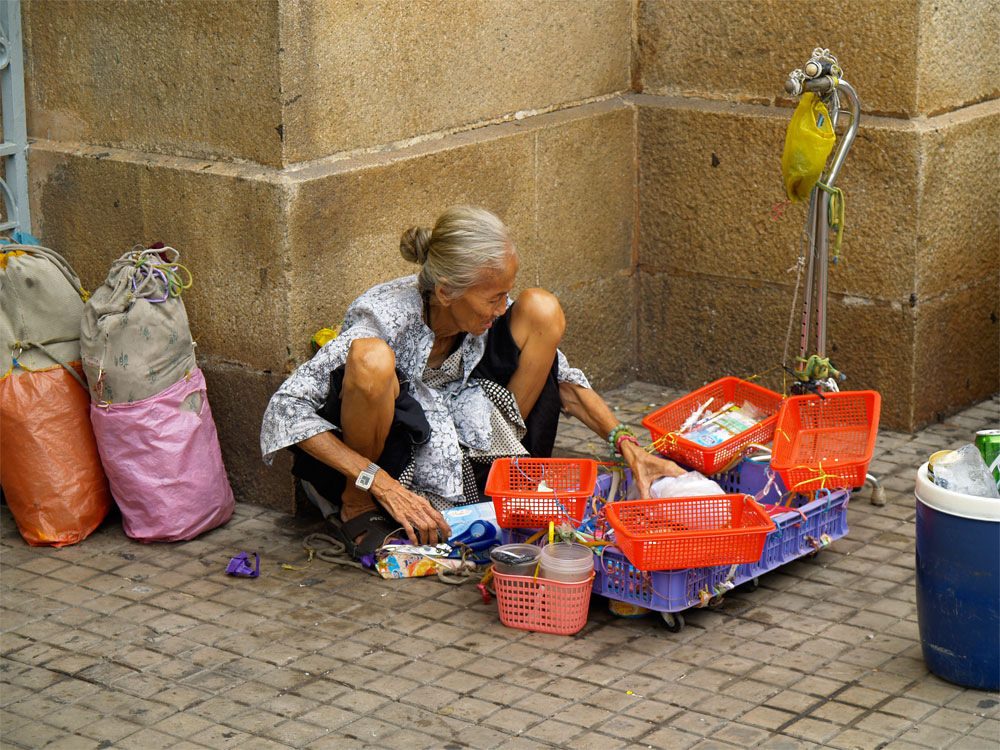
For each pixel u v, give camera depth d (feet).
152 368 13.75
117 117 15.16
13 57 15.37
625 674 11.27
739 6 17.13
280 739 10.34
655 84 18.26
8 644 11.98
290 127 13.97
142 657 11.72
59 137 15.66
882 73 16.08
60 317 13.98
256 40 13.80
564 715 10.62
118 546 14.15
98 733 10.46
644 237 18.71
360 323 13.32
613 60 18.06
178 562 13.74
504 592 12.05
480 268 12.34
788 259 17.33
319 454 13.02
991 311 17.76
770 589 12.89
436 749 10.14
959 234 16.79
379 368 12.46
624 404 18.48
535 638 11.98
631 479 13.84
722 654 11.61
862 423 14.46
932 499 10.55
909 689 10.92
